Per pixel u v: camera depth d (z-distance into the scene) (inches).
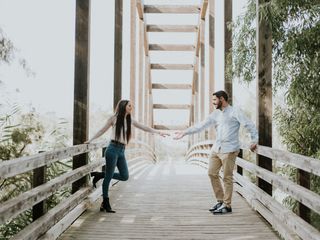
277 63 231.3
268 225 171.0
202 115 604.7
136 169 415.5
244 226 169.6
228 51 300.5
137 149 442.6
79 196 182.2
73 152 170.2
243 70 255.3
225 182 192.4
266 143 198.7
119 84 350.6
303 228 123.6
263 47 201.3
